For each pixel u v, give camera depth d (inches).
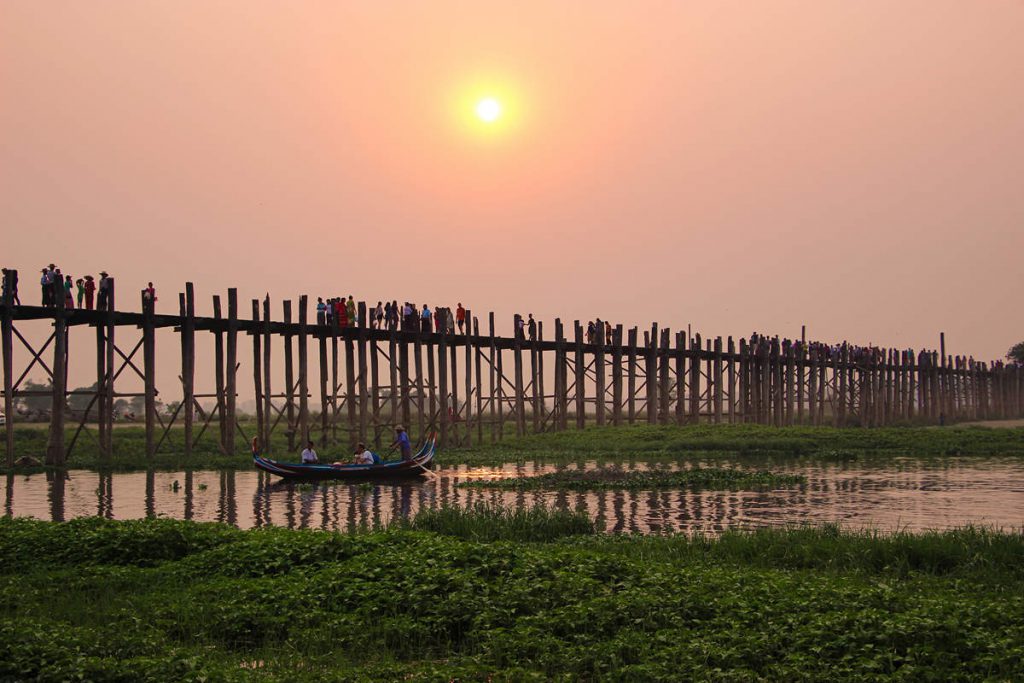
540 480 1349.7
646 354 2472.9
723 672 439.8
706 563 674.2
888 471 1530.5
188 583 631.8
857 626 475.8
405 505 1126.4
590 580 568.1
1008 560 660.1
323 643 500.1
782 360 2938.0
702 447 1951.3
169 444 1813.5
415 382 1919.3
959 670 434.0
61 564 689.0
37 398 3809.1
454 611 533.6
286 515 1047.0
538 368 2229.3
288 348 1737.2
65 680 438.3
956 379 4165.8
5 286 1373.0
